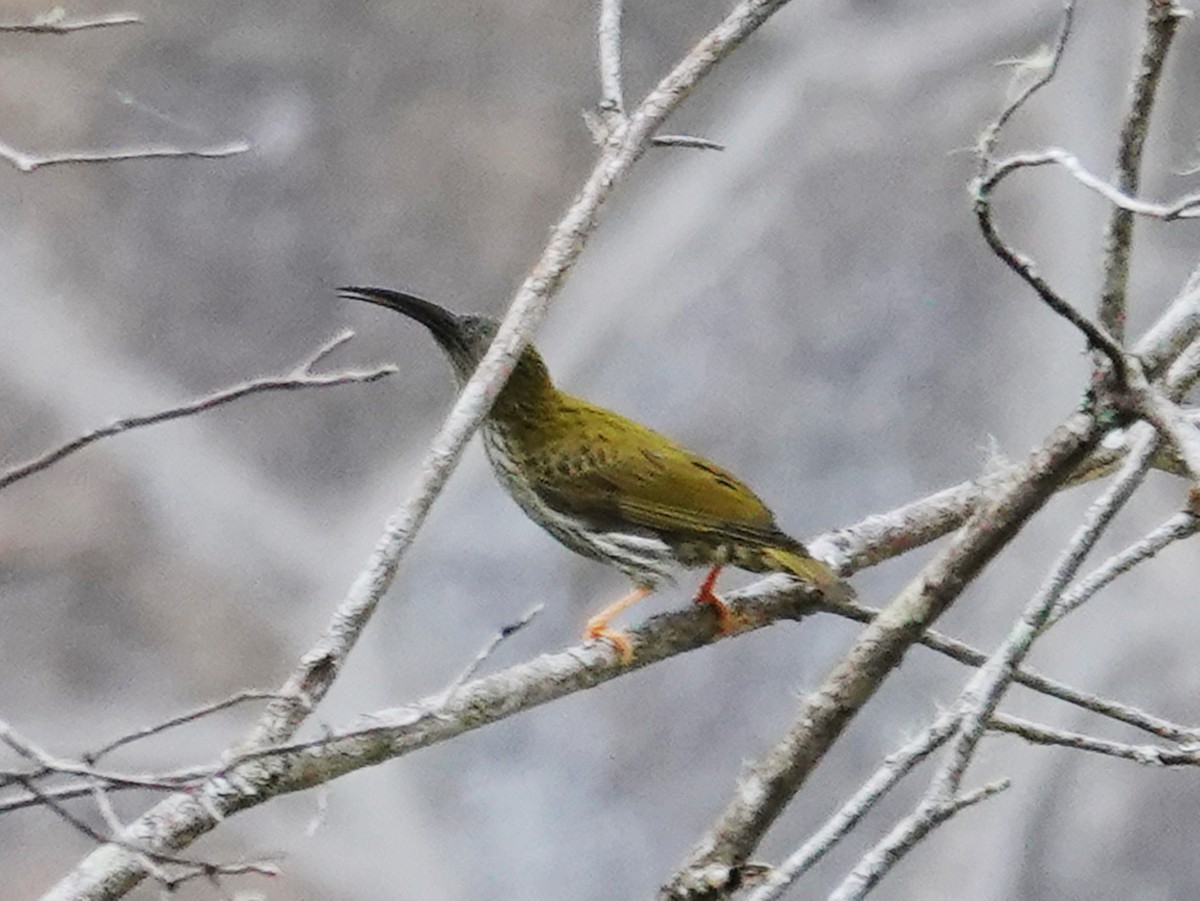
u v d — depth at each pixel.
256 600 11.30
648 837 11.23
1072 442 6.13
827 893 11.16
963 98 12.23
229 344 11.62
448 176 11.96
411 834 11.06
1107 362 5.96
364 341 11.70
